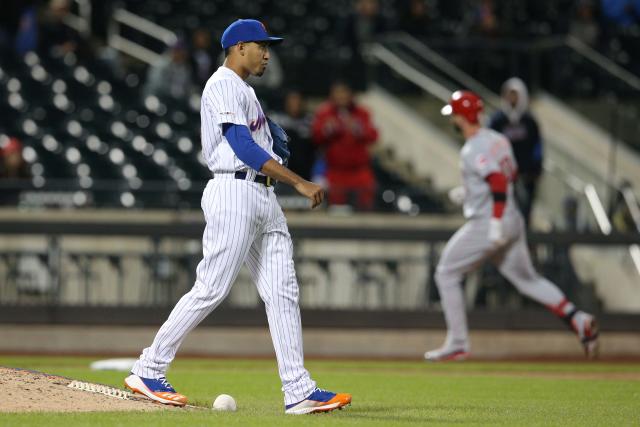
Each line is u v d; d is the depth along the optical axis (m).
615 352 47.50
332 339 46.97
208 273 22.95
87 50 70.94
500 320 47.25
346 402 22.94
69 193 51.09
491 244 38.62
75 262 47.38
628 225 53.25
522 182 50.47
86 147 59.12
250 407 25.45
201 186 53.56
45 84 66.06
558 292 39.44
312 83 72.69
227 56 23.27
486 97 66.31
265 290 23.22
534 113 68.38
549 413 25.06
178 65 66.06
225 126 22.42
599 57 70.44
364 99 70.00
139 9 81.62
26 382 24.28
